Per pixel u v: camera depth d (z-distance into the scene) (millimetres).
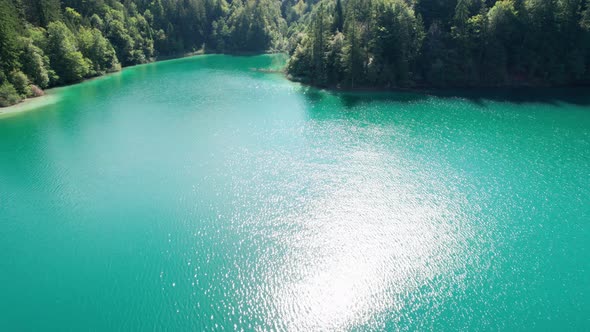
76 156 84000
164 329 43188
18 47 127188
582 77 135500
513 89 133625
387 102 121562
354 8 146000
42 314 44938
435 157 81812
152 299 46875
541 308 45344
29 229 59688
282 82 152125
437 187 70125
